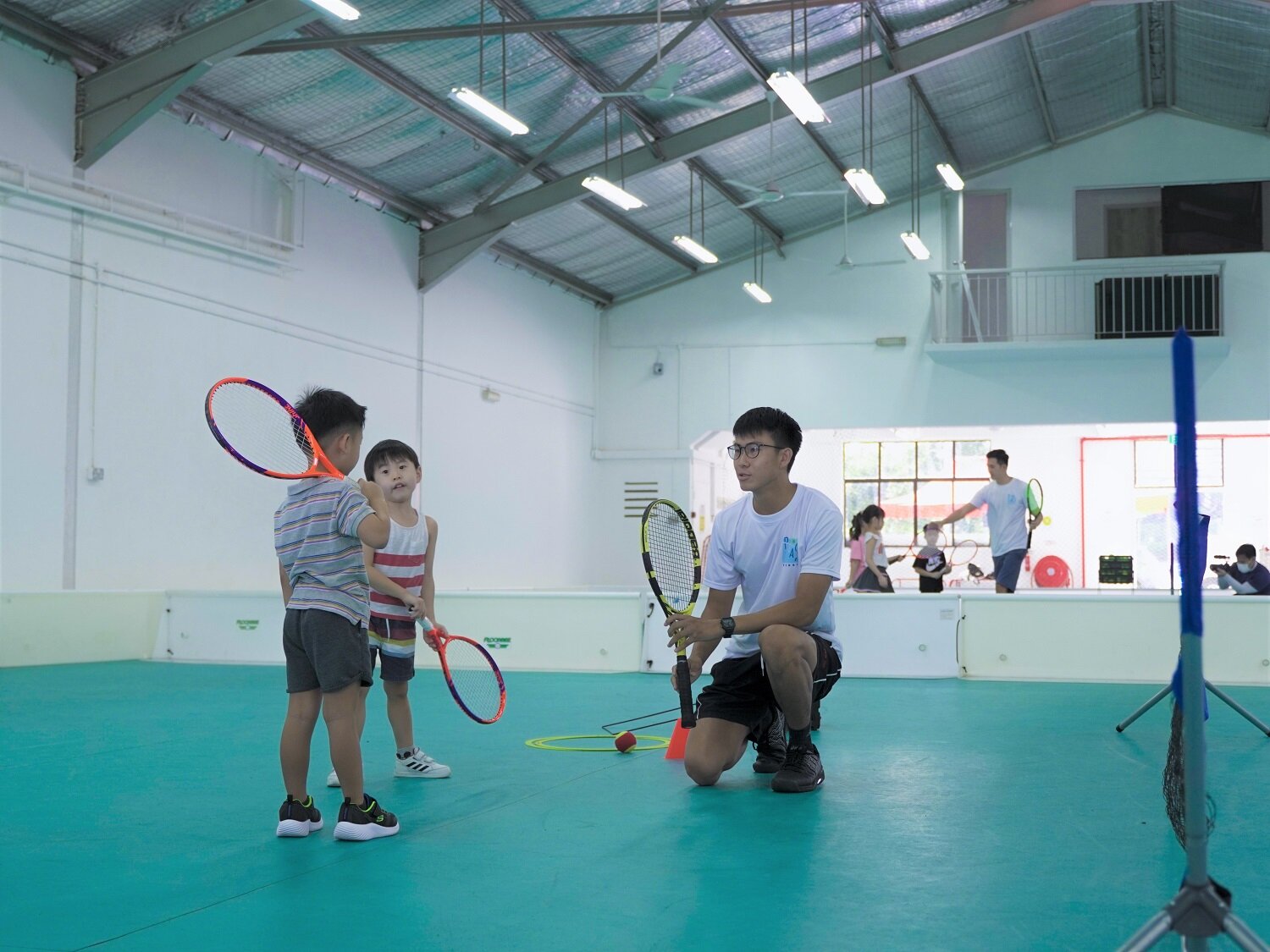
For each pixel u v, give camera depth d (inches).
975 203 736.3
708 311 776.9
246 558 467.2
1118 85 664.4
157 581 423.8
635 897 98.7
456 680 263.0
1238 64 613.6
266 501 478.6
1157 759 182.1
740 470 152.3
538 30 421.7
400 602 159.2
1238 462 864.3
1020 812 137.9
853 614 346.6
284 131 482.0
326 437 125.8
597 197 620.1
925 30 543.8
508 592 379.6
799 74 554.9
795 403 754.8
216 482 452.4
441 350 613.9
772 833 125.0
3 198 367.6
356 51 436.8
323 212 520.7
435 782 158.4
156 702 267.9
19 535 371.6
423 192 568.1
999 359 716.0
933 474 917.8
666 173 613.0
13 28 371.9
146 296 420.8
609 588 770.2
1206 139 706.8
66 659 376.2
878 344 741.9
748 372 765.9
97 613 386.9
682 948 84.7
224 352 458.3
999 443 907.4
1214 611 329.1
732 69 534.6
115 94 393.4
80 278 393.7
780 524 152.8
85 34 389.1
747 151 612.1
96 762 177.6
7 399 367.6
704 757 151.0
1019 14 510.6
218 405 128.4
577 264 717.3
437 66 460.4
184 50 386.3
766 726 163.2
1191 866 64.9
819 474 931.3
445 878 105.0
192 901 97.3
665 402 780.6
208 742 199.5
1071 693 293.7
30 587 374.9
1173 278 698.2
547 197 579.5
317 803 142.8
